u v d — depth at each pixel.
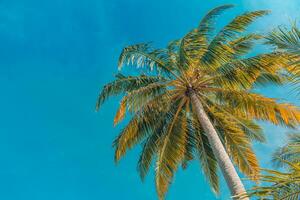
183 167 19.14
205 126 16.73
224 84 17.28
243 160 18.59
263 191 8.12
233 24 16.44
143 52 17.42
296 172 8.09
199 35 17.17
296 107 17.22
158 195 17.53
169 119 18.23
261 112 17.73
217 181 18.78
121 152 17.66
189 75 17.97
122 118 17.16
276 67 16.17
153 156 17.98
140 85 17.67
